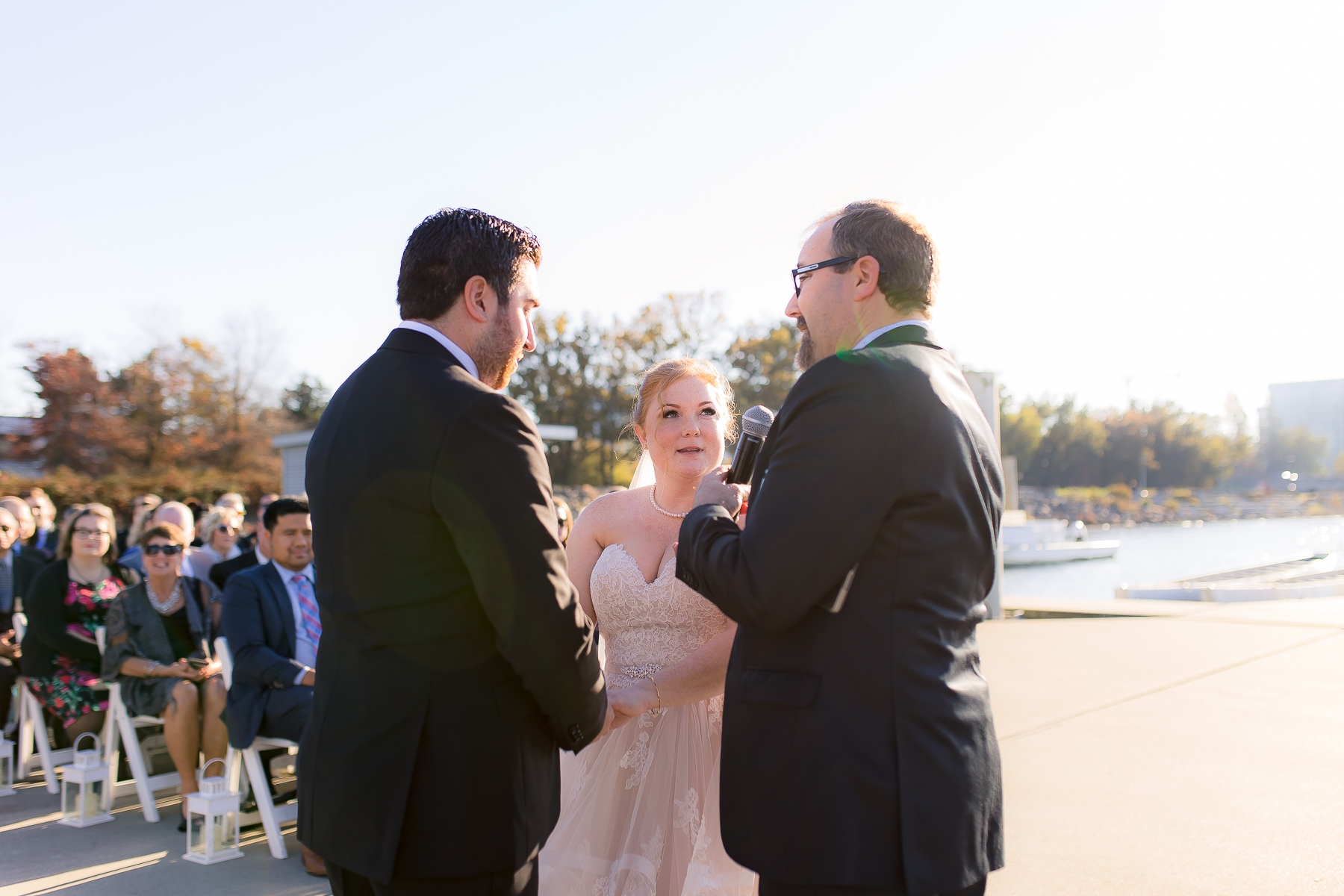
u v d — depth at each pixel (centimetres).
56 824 405
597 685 168
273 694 370
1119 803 378
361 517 155
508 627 152
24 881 337
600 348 4547
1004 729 494
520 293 175
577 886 235
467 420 153
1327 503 10094
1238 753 440
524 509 153
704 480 179
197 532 755
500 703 158
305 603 404
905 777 139
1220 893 296
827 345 168
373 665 155
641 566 243
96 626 471
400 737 153
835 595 145
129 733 413
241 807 400
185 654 435
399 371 162
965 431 150
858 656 143
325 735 159
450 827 153
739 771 154
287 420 4194
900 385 145
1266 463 12838
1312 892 295
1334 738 462
